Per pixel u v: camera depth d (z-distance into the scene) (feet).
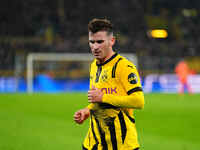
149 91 337.52
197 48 427.74
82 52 400.88
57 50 396.16
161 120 143.33
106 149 44.93
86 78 349.41
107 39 43.78
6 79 322.75
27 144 94.99
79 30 434.71
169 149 91.50
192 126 130.11
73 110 171.83
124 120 44.32
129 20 458.50
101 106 44.70
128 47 413.39
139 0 484.33
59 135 110.32
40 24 430.20
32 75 324.19
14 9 429.79
